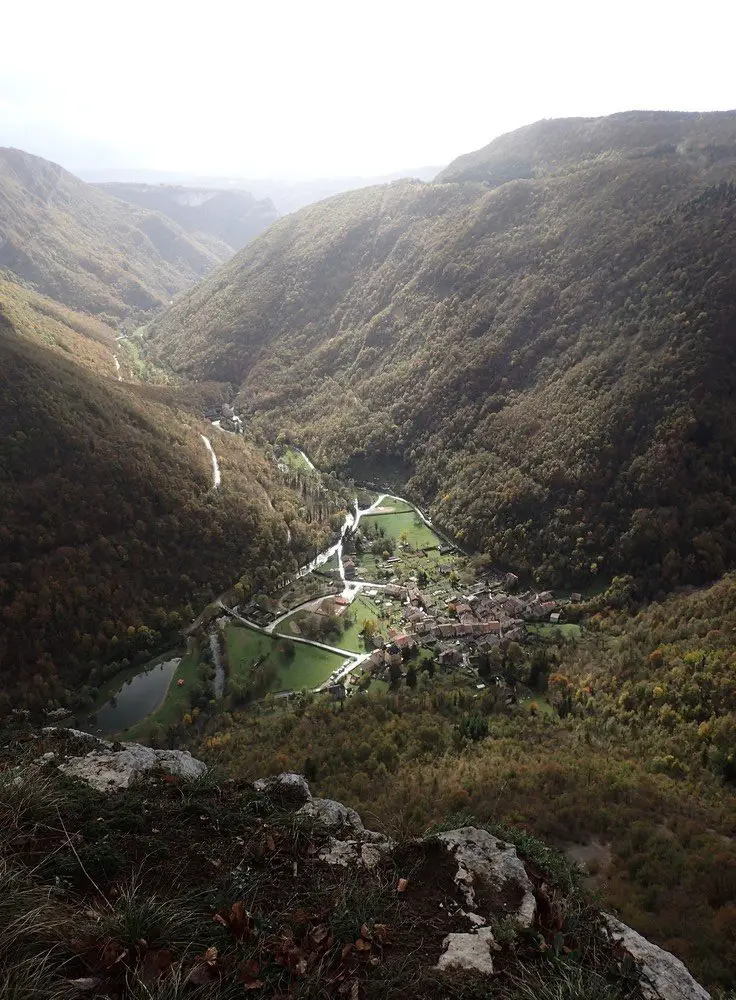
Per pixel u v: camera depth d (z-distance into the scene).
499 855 10.29
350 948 8.07
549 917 9.16
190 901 8.51
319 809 11.99
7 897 7.50
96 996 6.73
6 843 8.86
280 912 8.69
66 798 10.21
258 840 10.34
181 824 10.50
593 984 7.75
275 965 7.70
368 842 10.88
